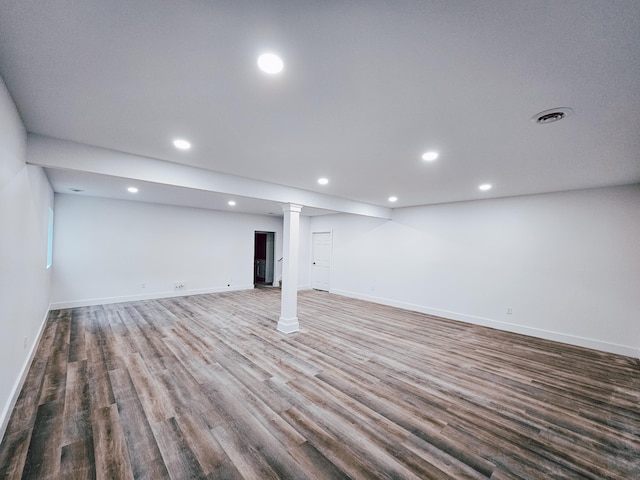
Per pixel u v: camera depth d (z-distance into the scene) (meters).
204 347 3.57
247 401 2.38
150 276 6.50
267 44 1.25
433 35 1.17
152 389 2.54
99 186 4.56
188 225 7.09
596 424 2.19
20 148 2.05
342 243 7.67
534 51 1.26
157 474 1.61
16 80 1.54
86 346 3.53
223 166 3.17
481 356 3.52
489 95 1.64
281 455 1.78
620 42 1.18
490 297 4.91
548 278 4.32
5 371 2.00
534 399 2.54
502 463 1.77
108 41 1.23
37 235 3.24
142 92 1.67
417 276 5.97
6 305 1.97
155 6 1.04
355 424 2.11
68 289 5.45
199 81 1.55
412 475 1.65
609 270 3.84
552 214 4.30
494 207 4.91
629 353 3.63
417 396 2.54
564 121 1.94
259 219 8.53
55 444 1.84
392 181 3.81
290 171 3.37
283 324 4.25
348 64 1.38
